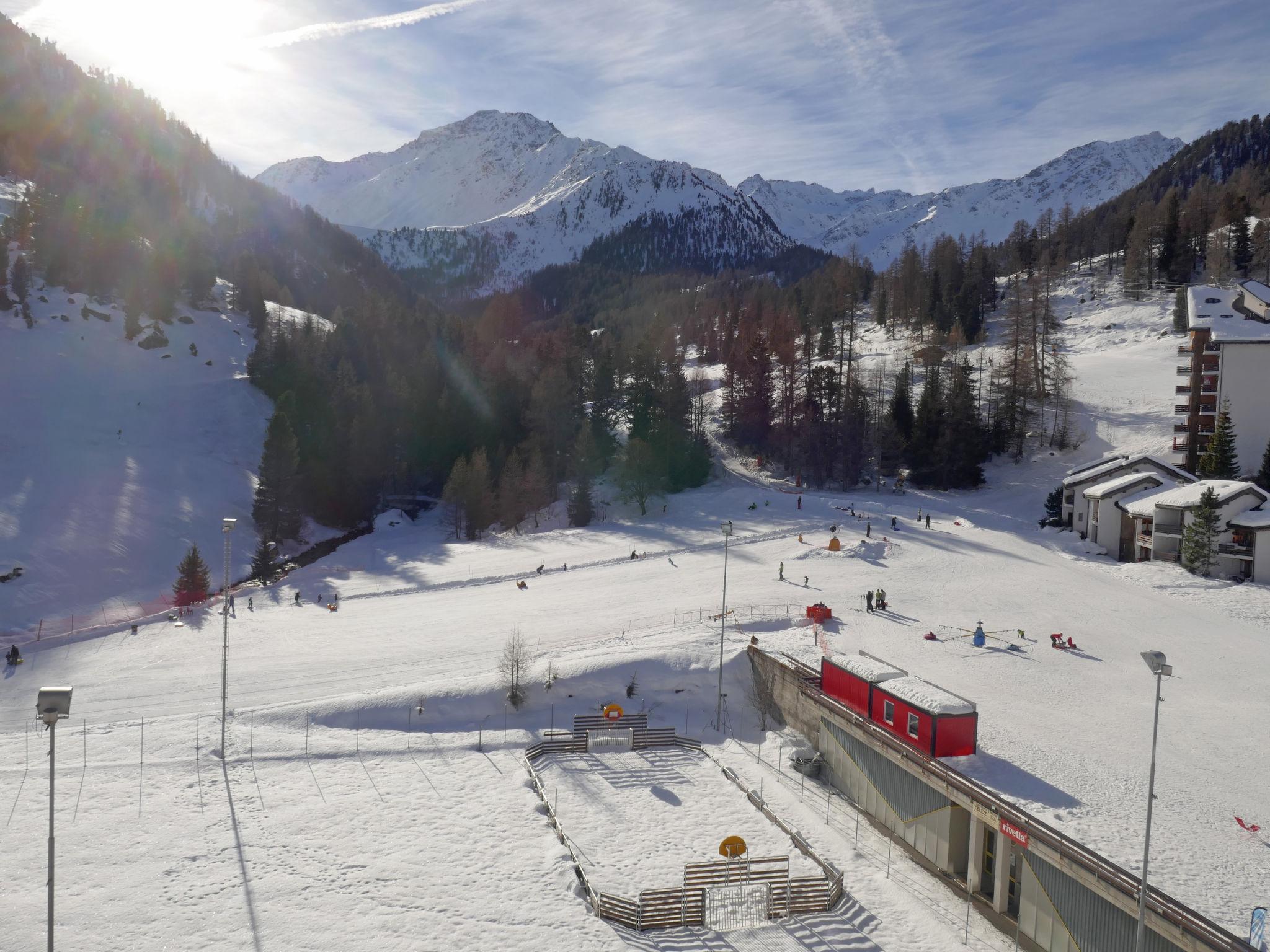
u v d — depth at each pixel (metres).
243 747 45.88
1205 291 104.62
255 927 31.00
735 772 44.88
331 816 39.47
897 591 65.81
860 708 41.97
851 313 169.12
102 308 147.50
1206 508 68.38
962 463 108.88
